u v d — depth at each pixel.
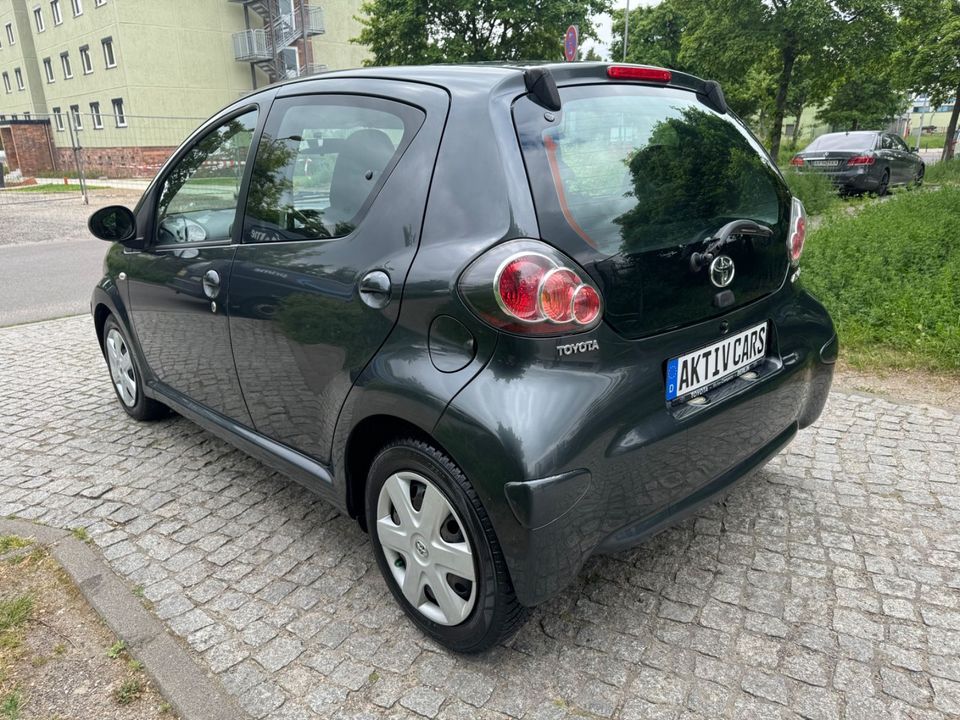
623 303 2.04
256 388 2.89
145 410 4.12
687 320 2.22
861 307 5.46
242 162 2.94
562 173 2.06
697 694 2.12
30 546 2.97
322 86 2.69
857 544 2.83
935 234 7.13
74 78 36.94
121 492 3.42
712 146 2.52
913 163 17.30
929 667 2.19
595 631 2.40
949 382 4.39
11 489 3.48
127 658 2.33
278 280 2.61
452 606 2.21
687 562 2.76
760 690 2.12
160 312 3.43
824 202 12.13
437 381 2.02
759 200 2.59
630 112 2.34
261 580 2.72
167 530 3.08
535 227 1.95
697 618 2.44
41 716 2.11
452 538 2.17
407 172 2.24
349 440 2.40
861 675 2.17
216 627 2.46
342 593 2.64
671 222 2.21
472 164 2.07
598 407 1.96
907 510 3.06
